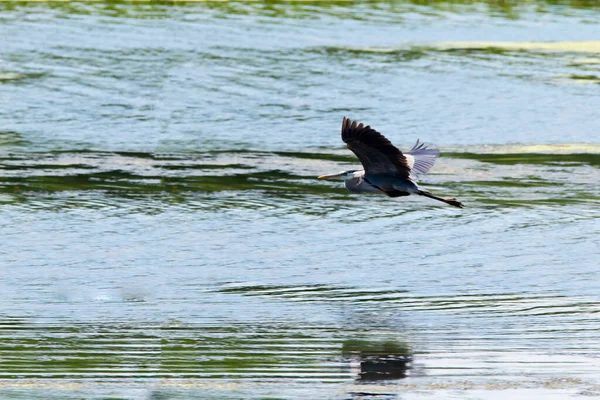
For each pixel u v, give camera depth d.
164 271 19.73
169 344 15.95
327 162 27.78
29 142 29.38
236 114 32.06
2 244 21.20
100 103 32.94
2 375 14.59
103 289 18.72
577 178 26.39
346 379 14.52
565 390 14.10
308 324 16.92
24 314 17.36
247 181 26.09
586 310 17.58
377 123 30.95
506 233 22.23
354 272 19.70
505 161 27.78
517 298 18.22
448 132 30.22
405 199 24.84
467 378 14.55
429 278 19.36
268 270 19.83
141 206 23.95
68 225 22.50
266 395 13.89
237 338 16.20
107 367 14.96
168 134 30.27
